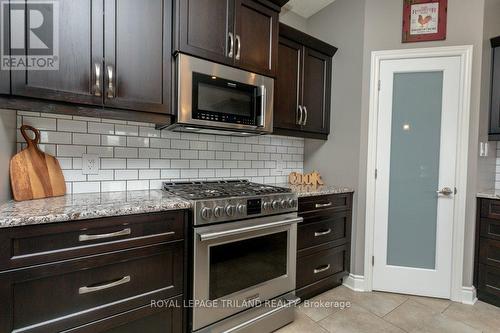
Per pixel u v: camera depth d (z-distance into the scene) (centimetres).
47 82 126
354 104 244
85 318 119
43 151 156
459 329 184
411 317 198
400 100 234
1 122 126
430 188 228
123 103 146
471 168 218
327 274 229
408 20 228
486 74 229
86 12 135
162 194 170
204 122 171
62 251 112
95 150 174
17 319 105
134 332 134
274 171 271
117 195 165
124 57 146
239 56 184
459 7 218
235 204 159
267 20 199
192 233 147
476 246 222
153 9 155
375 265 238
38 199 145
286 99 228
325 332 180
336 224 234
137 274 132
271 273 181
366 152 238
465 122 218
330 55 261
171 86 162
